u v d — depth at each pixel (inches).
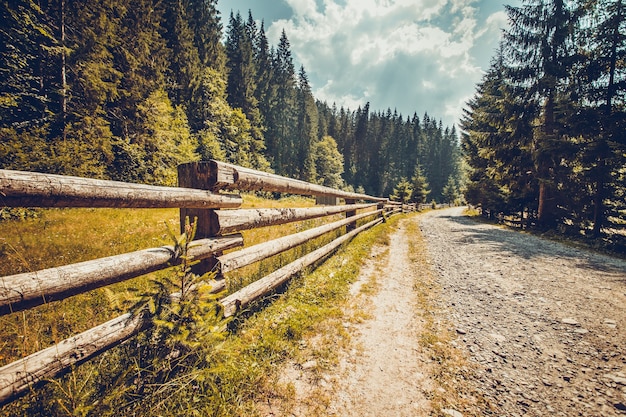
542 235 443.8
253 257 112.0
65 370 52.3
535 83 552.7
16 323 85.9
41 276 46.8
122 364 66.7
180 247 74.7
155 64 884.6
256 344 96.6
